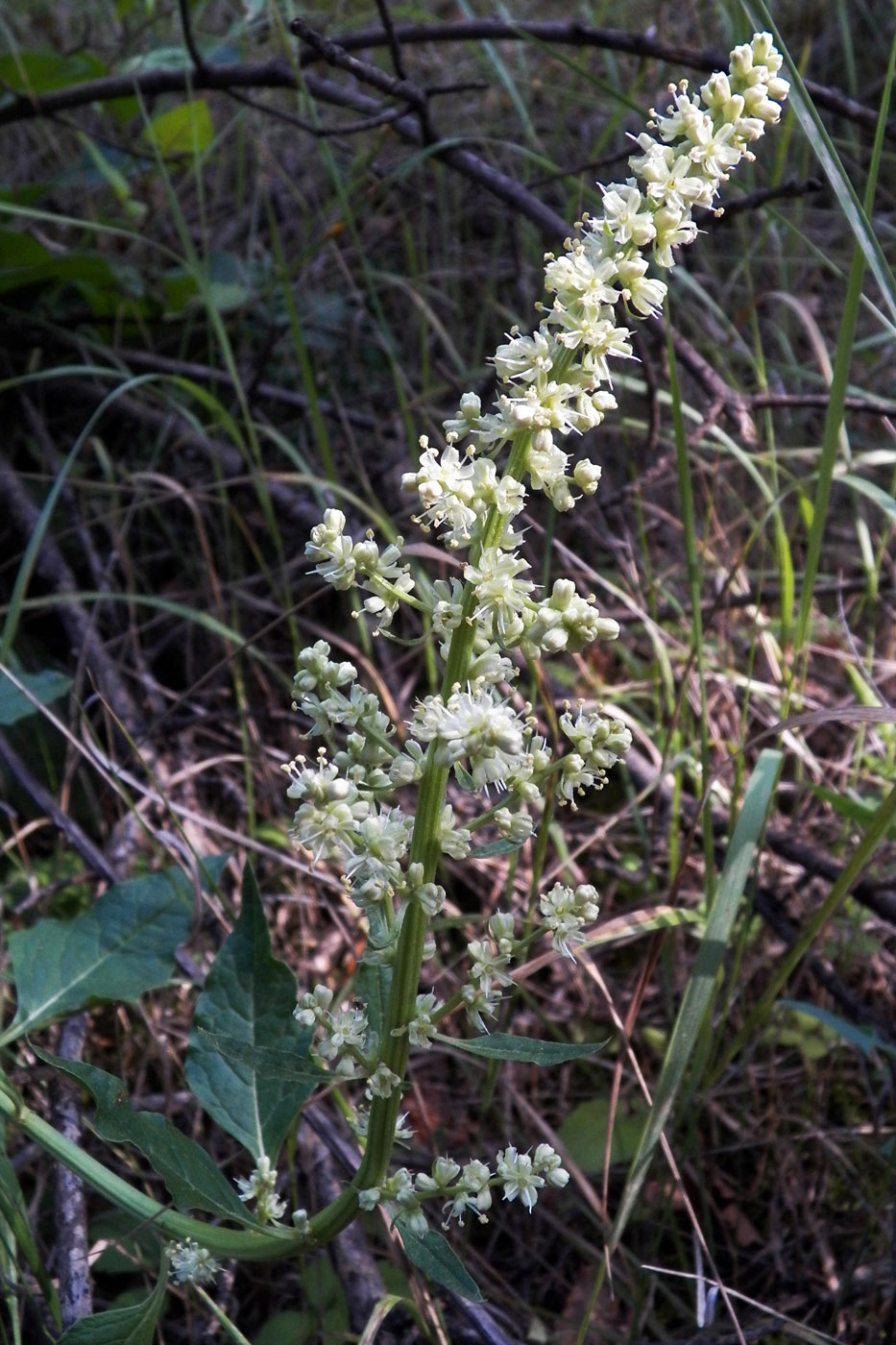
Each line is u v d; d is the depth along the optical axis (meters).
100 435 3.75
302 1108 1.88
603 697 3.19
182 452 3.63
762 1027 2.57
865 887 2.53
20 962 2.02
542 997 2.69
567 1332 2.14
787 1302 2.15
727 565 3.50
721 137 1.29
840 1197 2.37
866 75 4.81
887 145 4.25
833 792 2.41
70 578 3.13
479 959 1.38
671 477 3.60
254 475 2.89
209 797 3.09
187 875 2.27
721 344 3.72
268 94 4.35
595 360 1.29
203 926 2.43
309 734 1.39
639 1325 2.07
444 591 1.35
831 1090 2.56
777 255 3.84
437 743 1.30
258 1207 1.59
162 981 2.04
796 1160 2.36
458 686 1.33
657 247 1.30
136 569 3.58
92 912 2.11
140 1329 1.54
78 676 2.62
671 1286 2.22
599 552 3.62
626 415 3.82
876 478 3.72
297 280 3.96
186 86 3.24
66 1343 1.52
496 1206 2.35
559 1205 2.33
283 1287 2.15
